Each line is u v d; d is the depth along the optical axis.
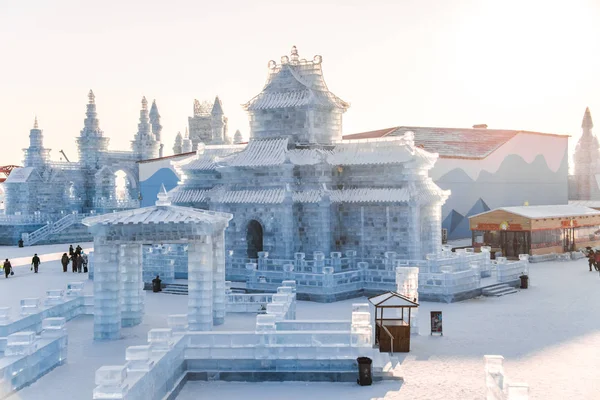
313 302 50.09
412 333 38.19
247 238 63.91
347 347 29.89
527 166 104.56
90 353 31.78
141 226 33.62
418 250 58.69
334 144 64.69
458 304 48.44
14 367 26.06
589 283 58.84
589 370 30.28
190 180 69.62
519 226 74.81
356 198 60.69
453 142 103.44
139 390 23.42
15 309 45.31
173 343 28.52
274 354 29.97
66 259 68.62
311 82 65.19
